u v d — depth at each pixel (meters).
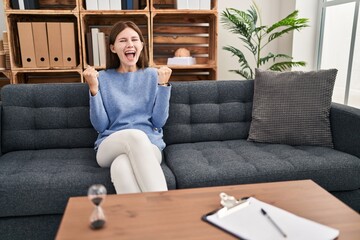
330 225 0.90
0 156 1.78
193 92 2.05
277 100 1.95
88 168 1.59
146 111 1.85
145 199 1.05
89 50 2.68
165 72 1.79
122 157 1.44
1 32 2.85
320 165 1.60
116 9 2.62
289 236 0.83
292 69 3.11
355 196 1.69
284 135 1.91
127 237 0.84
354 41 2.61
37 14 2.62
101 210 0.92
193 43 3.06
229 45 3.24
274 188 1.14
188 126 2.02
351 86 2.69
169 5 2.99
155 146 1.68
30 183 1.41
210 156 1.74
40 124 1.87
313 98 1.90
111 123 1.81
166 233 0.86
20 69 2.59
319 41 3.05
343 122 1.81
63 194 1.42
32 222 1.46
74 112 1.91
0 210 1.39
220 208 0.99
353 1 2.58
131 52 1.80
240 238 0.83
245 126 2.08
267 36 3.28
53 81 2.97
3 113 1.84
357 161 1.64
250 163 1.63
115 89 1.81
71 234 0.85
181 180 1.50
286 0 3.11
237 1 3.16
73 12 2.56
